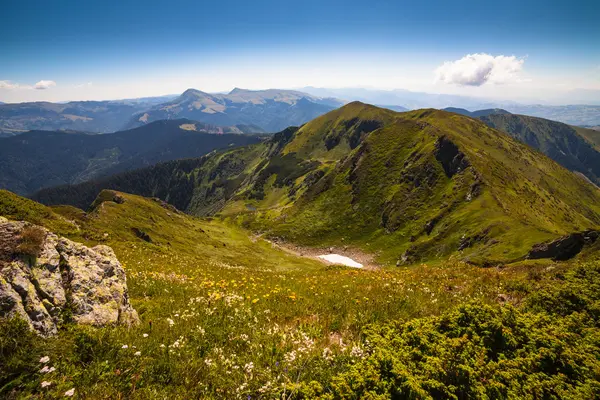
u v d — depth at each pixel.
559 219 131.00
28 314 6.98
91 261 9.80
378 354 6.97
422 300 13.03
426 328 8.38
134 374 6.46
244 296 13.78
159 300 12.42
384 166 178.50
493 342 8.00
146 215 107.81
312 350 8.20
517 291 13.82
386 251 135.25
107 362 6.39
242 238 140.50
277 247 144.75
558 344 7.62
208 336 8.76
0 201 28.02
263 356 7.99
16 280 7.23
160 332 8.69
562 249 62.94
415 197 149.38
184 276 18.97
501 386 6.41
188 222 127.88
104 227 73.88
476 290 14.49
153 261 26.19
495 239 91.38
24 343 6.20
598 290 11.27
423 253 114.12
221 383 6.63
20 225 8.41
